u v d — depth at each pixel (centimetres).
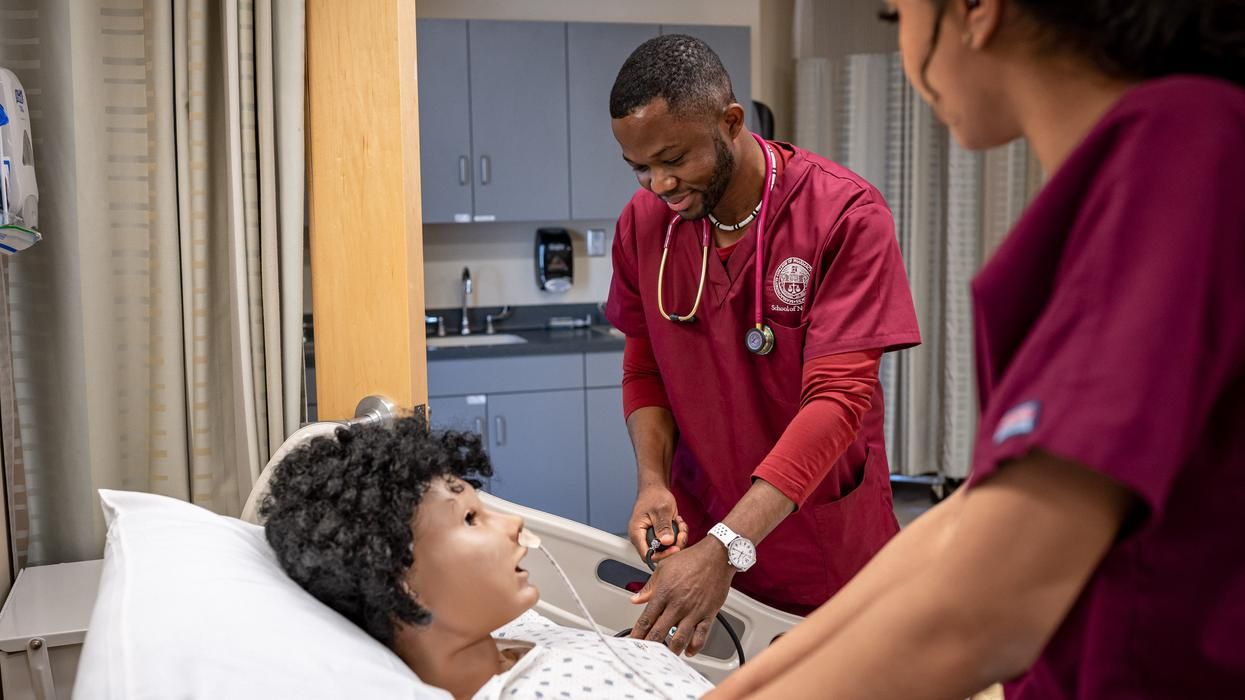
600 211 416
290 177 170
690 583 134
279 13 166
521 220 408
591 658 116
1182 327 51
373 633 112
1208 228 52
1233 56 57
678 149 139
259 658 98
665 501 156
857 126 450
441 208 399
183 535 114
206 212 175
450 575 110
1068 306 55
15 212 156
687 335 162
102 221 176
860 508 163
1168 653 61
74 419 178
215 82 176
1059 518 53
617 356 398
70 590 167
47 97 171
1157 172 53
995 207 432
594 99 410
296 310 175
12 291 175
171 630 98
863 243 147
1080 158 57
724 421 162
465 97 397
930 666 57
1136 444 50
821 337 147
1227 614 59
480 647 116
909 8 63
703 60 140
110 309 178
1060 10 57
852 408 143
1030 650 56
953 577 56
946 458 450
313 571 107
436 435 120
